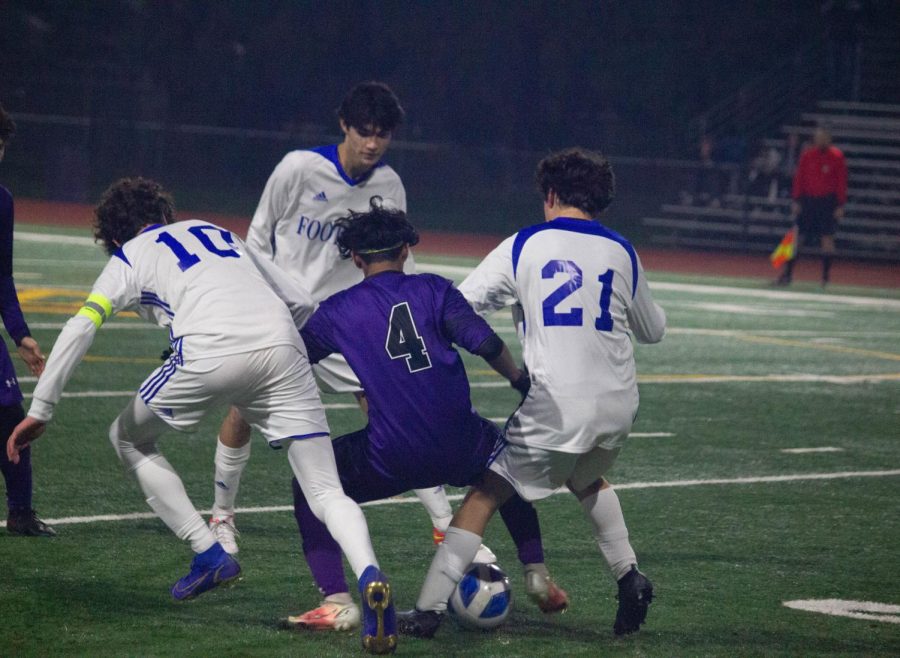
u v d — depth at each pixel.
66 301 53.50
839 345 54.41
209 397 17.48
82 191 113.06
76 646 16.59
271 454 29.97
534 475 17.38
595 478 18.05
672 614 19.16
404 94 142.62
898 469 31.17
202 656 16.36
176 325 17.70
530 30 140.38
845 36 124.94
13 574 19.83
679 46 139.12
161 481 17.78
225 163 125.19
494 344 16.97
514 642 17.53
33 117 127.12
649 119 139.62
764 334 56.81
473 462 17.50
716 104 138.62
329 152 23.41
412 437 17.12
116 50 146.12
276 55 141.75
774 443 33.84
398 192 23.98
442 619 17.73
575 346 17.22
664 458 31.44
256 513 24.75
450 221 118.62
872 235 107.06
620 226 113.12
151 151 125.44
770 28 138.12
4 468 21.98
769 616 19.14
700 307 66.31
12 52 141.25
